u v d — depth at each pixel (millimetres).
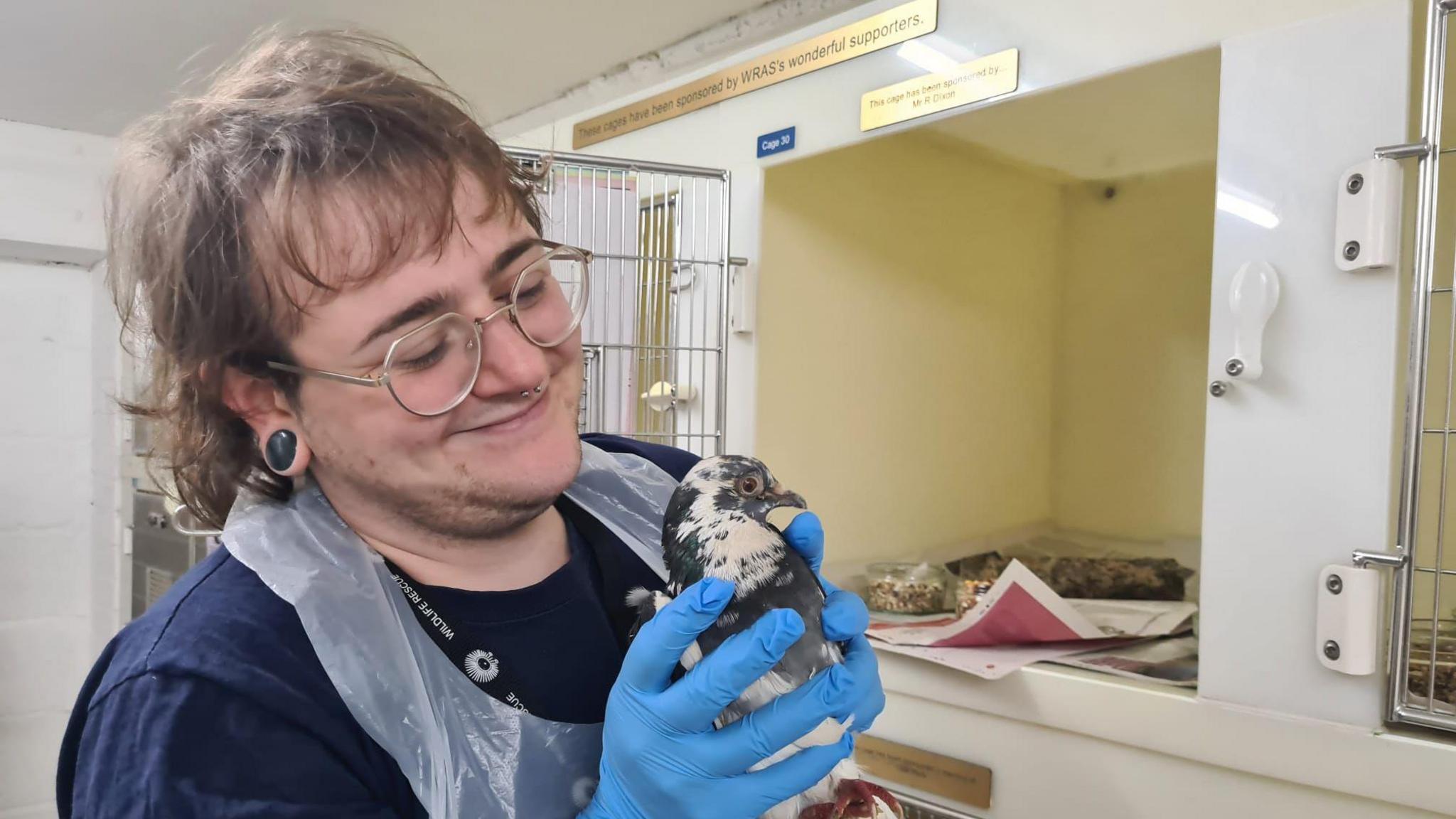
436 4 1457
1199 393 1727
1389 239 911
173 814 483
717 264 1508
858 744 1387
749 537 668
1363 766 938
